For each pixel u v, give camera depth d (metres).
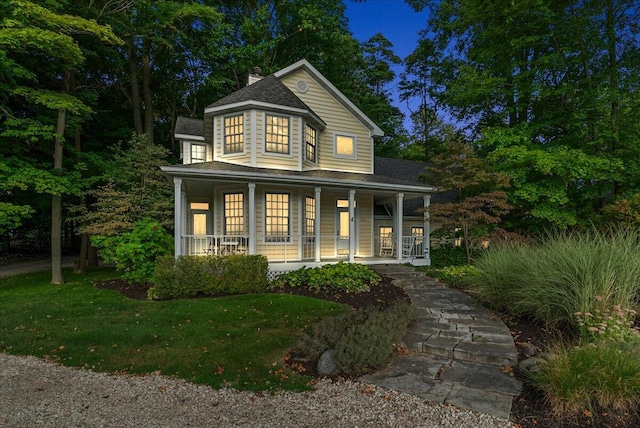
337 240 12.99
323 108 13.25
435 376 4.04
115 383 4.09
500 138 11.98
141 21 15.16
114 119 16.97
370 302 7.59
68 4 11.14
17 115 12.59
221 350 4.96
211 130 12.91
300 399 3.60
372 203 13.70
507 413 3.21
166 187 13.98
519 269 6.27
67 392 3.86
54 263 11.02
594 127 11.20
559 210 11.41
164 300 8.08
